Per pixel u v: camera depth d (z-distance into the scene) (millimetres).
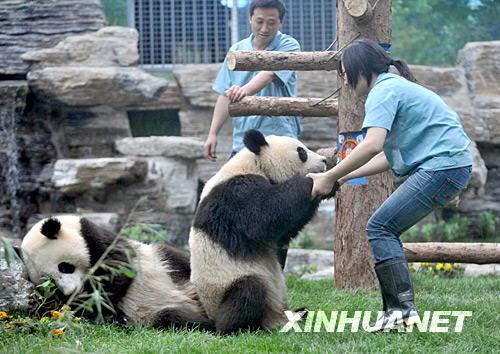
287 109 7852
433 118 5488
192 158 14172
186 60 15688
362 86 5664
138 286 6141
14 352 4984
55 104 14383
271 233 5750
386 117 5367
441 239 14375
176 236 14055
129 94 14398
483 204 14922
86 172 13672
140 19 15688
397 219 5551
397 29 18875
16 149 14258
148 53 15680
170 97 14812
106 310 6090
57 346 5086
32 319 5816
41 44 14891
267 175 6184
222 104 8172
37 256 5969
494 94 14992
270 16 7945
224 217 5816
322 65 7855
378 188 8133
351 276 8203
